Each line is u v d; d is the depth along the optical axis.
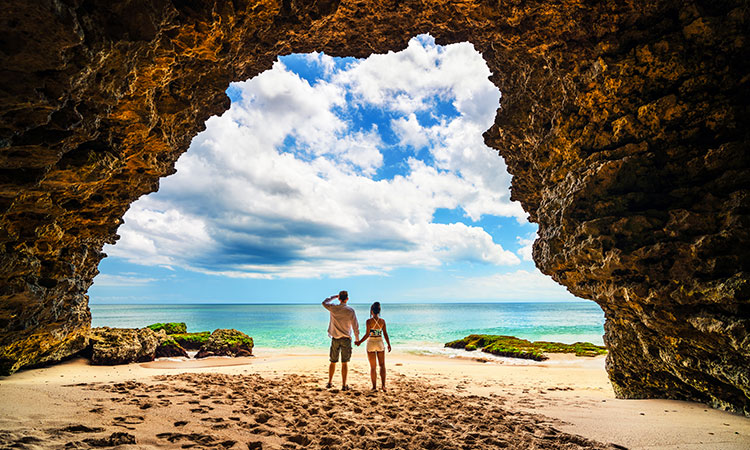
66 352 12.55
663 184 6.64
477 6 7.78
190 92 6.51
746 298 5.06
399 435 4.95
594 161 7.33
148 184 7.94
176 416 5.10
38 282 7.25
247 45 7.61
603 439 5.11
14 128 3.81
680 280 5.96
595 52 7.15
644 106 6.64
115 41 3.85
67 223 6.95
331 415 5.90
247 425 5.02
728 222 5.57
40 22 2.97
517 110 9.20
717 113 6.15
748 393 5.60
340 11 8.19
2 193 4.62
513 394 9.09
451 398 7.73
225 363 16.14
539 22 7.45
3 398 5.32
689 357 6.52
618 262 6.51
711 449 4.76
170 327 23.88
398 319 72.81
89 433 4.14
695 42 6.24
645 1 6.44
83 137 4.61
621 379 8.79
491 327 51.38
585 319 74.25
